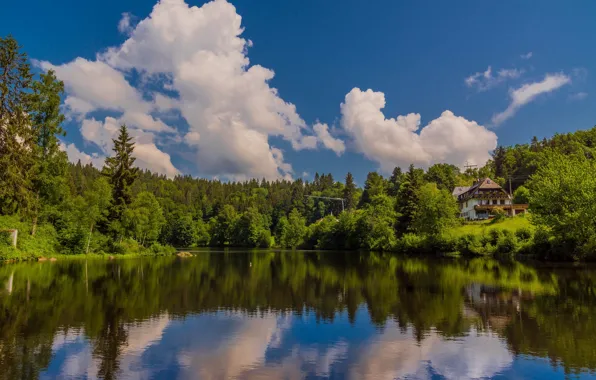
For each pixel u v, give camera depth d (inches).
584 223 1505.9
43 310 738.8
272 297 908.0
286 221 5132.9
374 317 698.2
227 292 981.8
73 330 600.1
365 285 1098.7
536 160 4367.6
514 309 745.6
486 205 3297.2
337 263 1940.2
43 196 2096.5
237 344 537.6
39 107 1994.3
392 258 2242.9
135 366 450.0
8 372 426.0
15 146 1569.9
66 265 1626.5
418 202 3016.7
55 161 2087.8
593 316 680.4
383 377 424.5
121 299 865.5
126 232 2561.5
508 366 454.9
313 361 472.4
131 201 2630.4
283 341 553.6
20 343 531.2
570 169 1660.9
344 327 629.9
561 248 1654.8
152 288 1035.3
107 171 2603.3
